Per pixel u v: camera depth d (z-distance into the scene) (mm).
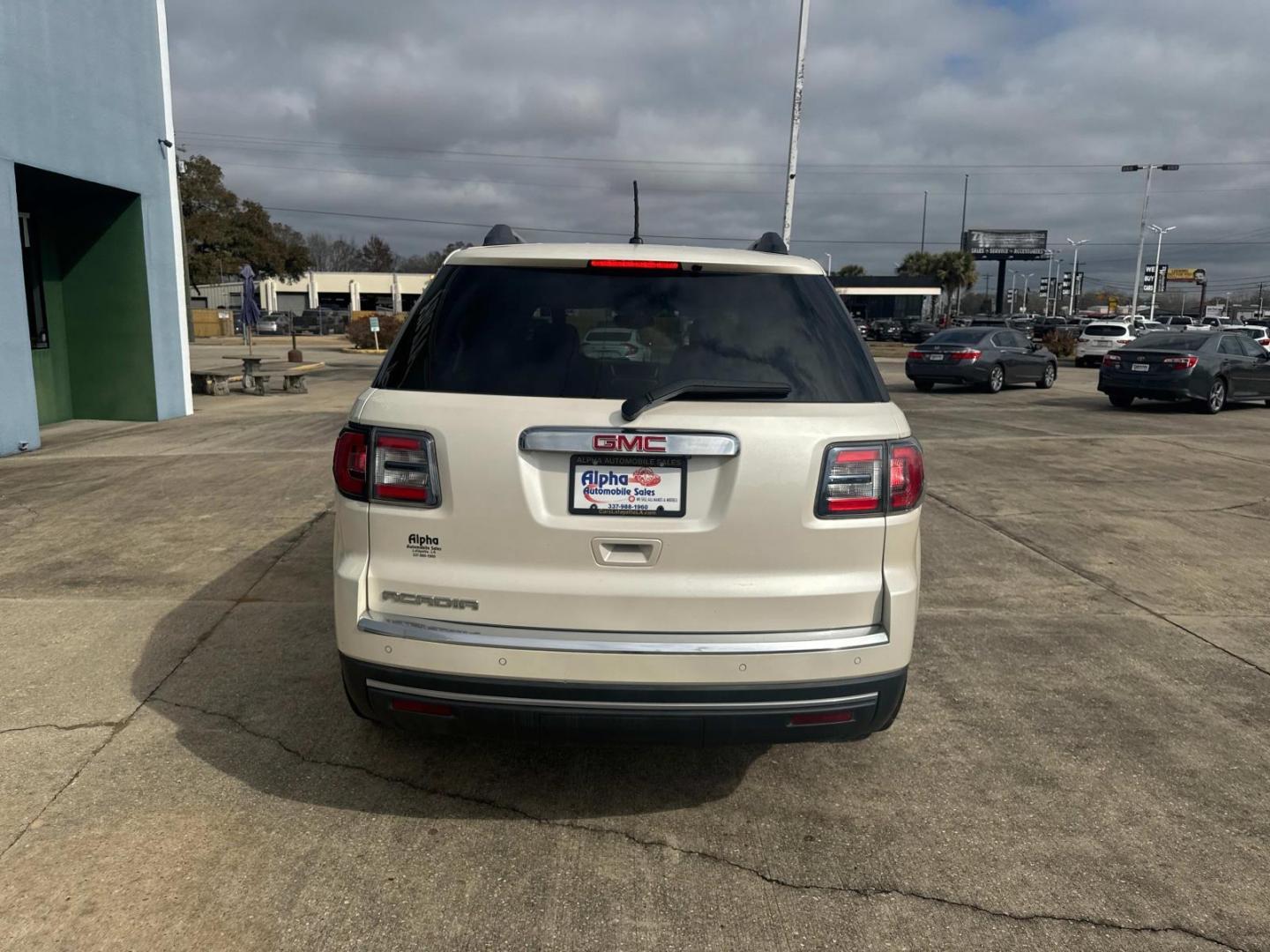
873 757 3570
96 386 13133
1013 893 2754
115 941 2461
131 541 6359
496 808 3160
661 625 2695
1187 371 15102
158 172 13133
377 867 2809
